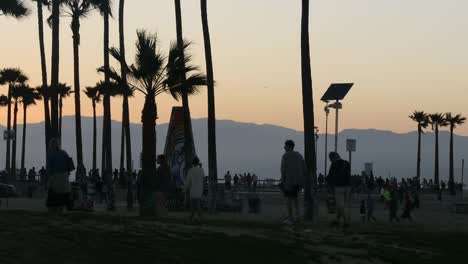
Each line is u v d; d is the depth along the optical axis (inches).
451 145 4227.4
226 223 893.8
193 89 1326.3
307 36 1226.0
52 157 879.7
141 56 1282.0
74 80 2231.8
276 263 668.7
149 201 1149.7
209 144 1633.9
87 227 715.4
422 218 1637.6
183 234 737.6
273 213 1649.9
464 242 874.1
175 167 1734.7
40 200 2044.8
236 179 2928.2
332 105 1130.0
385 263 742.5
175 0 1697.8
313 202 1147.3
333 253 744.3
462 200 2753.4
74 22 2182.6
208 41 1640.0
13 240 610.2
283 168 892.0
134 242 665.6
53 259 570.9
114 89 1371.8
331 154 954.7
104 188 2073.1
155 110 1269.7
